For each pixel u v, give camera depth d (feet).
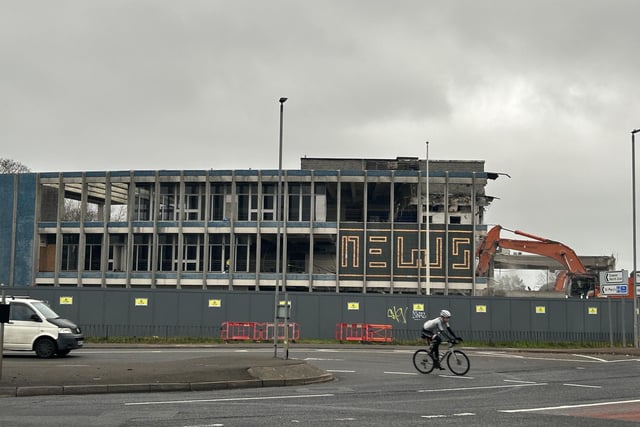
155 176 203.10
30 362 78.89
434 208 223.71
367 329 140.77
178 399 52.13
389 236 197.36
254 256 205.57
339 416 43.73
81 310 141.79
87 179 204.54
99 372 63.41
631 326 149.28
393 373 76.33
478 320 146.41
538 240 199.31
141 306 142.31
